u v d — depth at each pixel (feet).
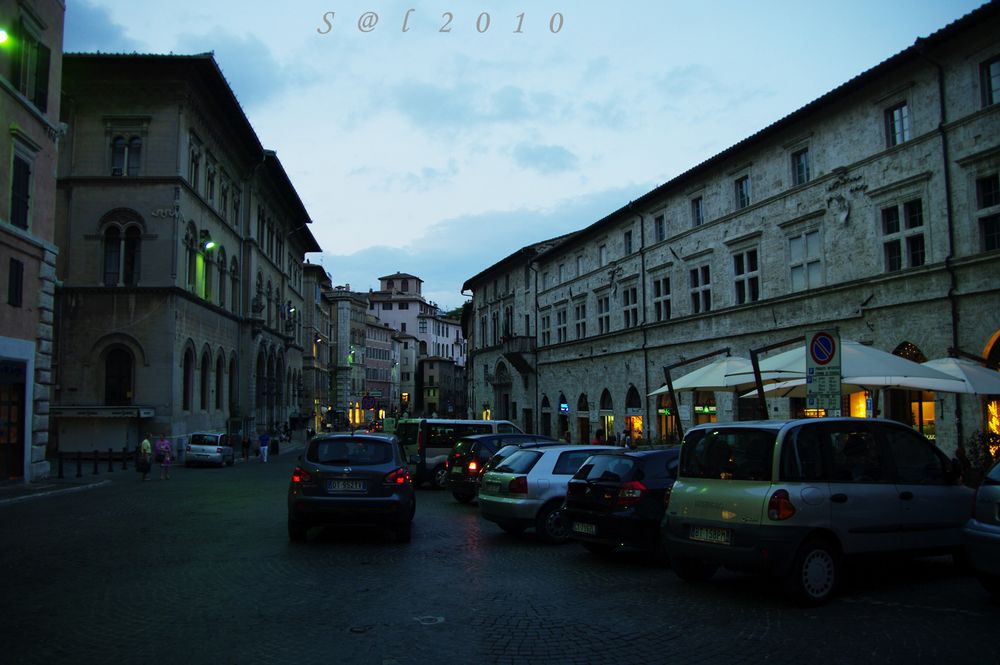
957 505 31.12
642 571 34.09
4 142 72.38
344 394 347.97
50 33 81.87
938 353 67.36
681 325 111.04
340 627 23.76
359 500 40.60
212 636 22.71
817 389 39.04
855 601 27.35
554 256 165.58
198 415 137.28
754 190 94.89
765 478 27.63
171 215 124.88
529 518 42.52
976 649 21.06
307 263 296.30
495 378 199.93
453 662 20.38
